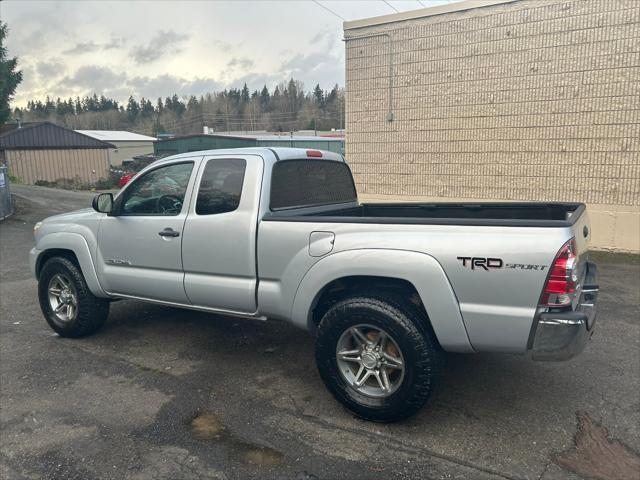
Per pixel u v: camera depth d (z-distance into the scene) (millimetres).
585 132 9031
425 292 3201
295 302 3740
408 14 10539
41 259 5453
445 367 4348
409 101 10875
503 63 9641
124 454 3176
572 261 2928
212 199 4176
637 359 4484
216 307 4242
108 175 35969
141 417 3617
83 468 3047
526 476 2893
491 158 10055
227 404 3787
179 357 4691
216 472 2984
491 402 3750
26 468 3061
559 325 2908
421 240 3232
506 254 2994
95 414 3670
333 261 3504
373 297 3424
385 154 11398
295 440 3297
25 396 3971
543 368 4316
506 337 3062
